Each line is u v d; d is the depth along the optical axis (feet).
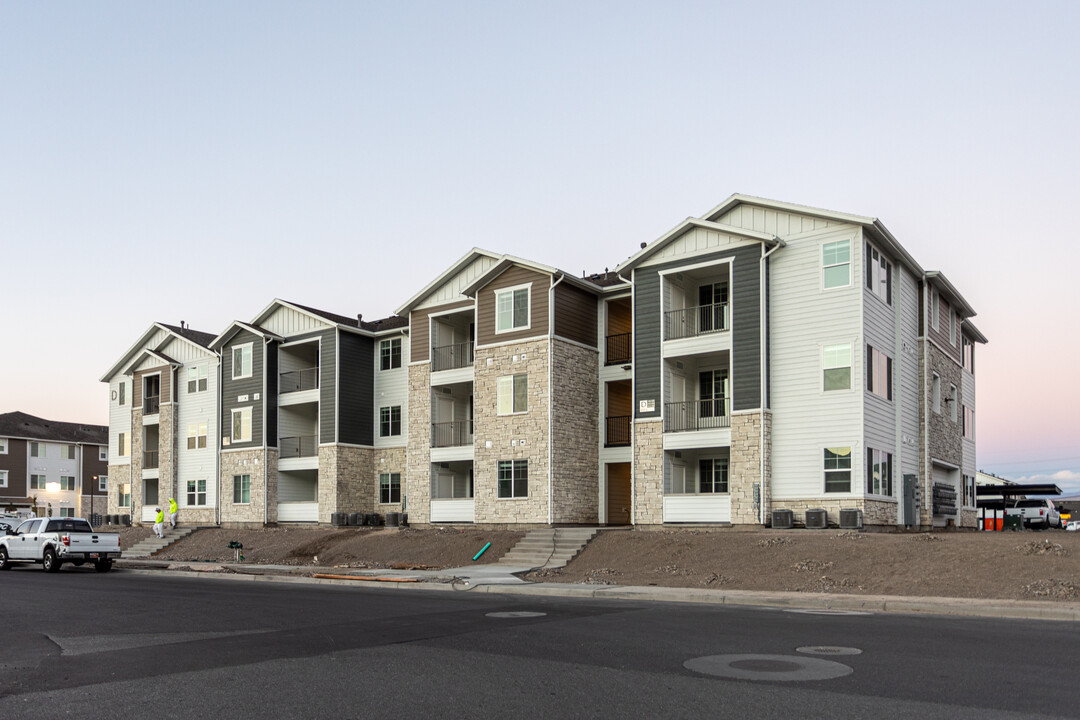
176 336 157.58
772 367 95.50
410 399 127.34
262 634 44.24
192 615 53.06
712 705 27.14
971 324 129.08
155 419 160.04
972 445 129.59
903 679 30.78
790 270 95.76
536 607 55.72
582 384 114.21
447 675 32.40
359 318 144.25
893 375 99.35
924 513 103.91
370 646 39.55
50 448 256.52
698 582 70.49
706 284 106.83
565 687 30.04
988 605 52.60
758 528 92.17
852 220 91.30
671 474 101.30
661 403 100.99
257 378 142.61
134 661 36.83
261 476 139.13
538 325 111.24
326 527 129.80
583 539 95.35
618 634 42.55
